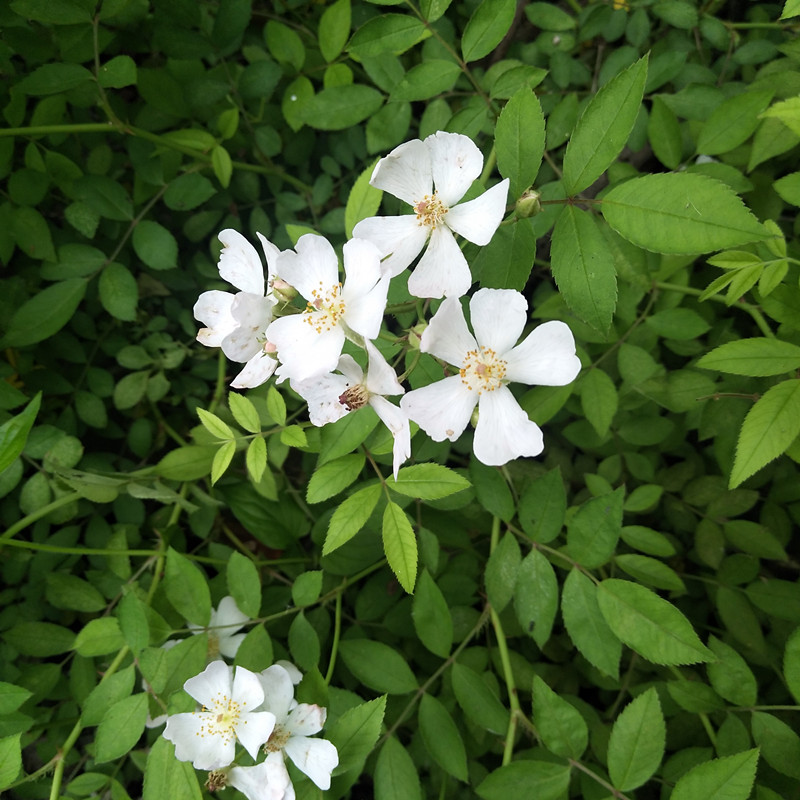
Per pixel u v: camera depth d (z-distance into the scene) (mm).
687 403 233
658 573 212
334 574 252
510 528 209
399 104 236
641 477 250
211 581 235
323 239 171
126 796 201
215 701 188
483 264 180
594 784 212
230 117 248
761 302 192
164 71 245
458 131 213
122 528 247
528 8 255
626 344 236
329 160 274
